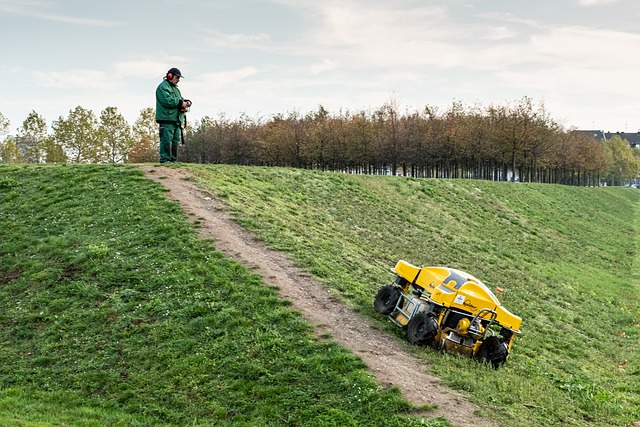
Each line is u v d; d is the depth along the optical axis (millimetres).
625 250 46625
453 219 36000
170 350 13523
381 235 27234
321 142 65625
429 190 40281
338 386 11898
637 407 14391
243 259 17656
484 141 72375
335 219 26953
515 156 73938
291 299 15594
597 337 22406
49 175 25109
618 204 80438
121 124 81500
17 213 21828
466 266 27141
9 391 12523
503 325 14992
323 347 13289
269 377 12320
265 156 68625
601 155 110188
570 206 58125
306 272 17766
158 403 12008
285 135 67812
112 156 81250
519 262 31984
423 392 11852
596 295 29828
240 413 11477
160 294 15797
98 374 13039
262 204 24219
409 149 69000
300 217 24672
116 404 12070
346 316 15422
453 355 14438
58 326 15031
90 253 18047
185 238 18531
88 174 24734
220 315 14562
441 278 15633
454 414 11125
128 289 16188
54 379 13102
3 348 14398
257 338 13602
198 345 13641
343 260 20328
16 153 75938
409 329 14773
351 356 12812
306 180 31234
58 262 18016
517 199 50156
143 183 23250
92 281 16844
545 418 11859
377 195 33938
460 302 14664
